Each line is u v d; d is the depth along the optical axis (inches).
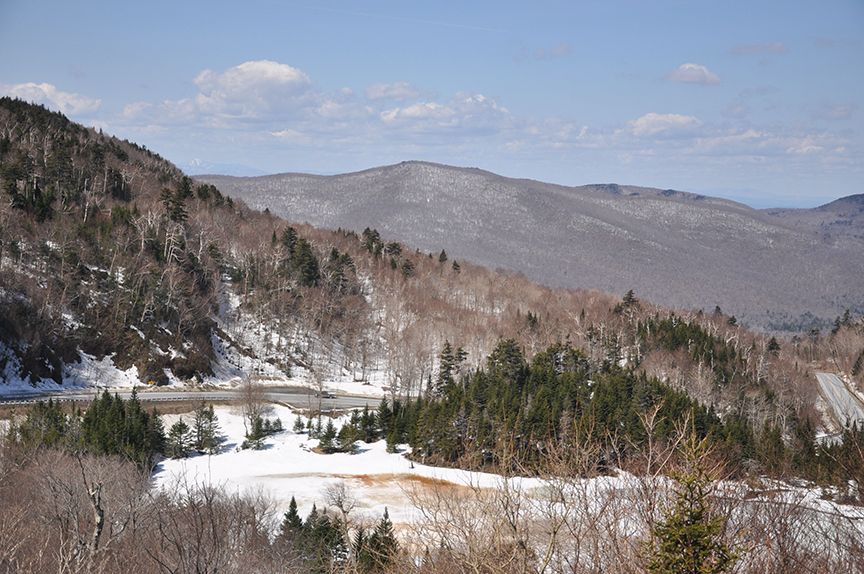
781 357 6476.4
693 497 478.3
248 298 5536.4
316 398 4389.8
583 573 490.0
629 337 5767.7
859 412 3782.0
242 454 3186.5
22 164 4955.7
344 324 5679.1
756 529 496.7
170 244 5088.6
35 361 3663.9
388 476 2856.8
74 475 1412.4
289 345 5137.8
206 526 899.4
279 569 1116.5
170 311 4579.2
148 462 2669.8
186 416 3595.0
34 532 1068.5
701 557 454.0
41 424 2551.7
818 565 473.7
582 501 515.2
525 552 499.8
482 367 5349.4
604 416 2770.7
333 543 1228.5
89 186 5866.1
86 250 4510.3
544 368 4146.2
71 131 7652.6
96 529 871.7
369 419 3624.5
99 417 2741.1
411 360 4918.8
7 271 3885.3
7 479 1747.0
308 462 3080.7
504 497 530.9
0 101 7485.2
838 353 6801.2
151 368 4114.2
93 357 4020.7
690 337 5733.3
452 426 2992.1
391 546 711.7
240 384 4411.9
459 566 540.4
